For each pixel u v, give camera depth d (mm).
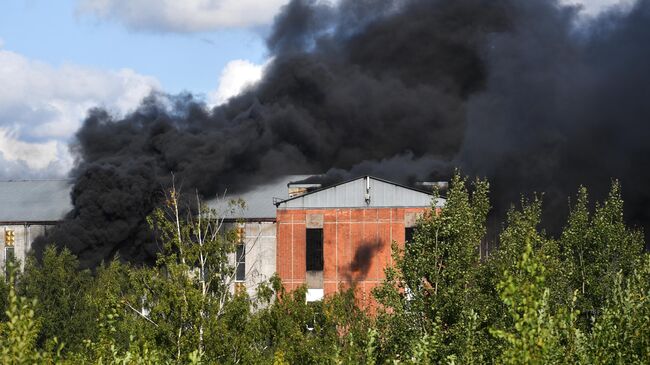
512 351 17156
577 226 49375
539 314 17312
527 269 17328
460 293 33062
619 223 48812
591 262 48438
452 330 31484
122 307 35094
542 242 43812
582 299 43844
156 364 24578
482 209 44156
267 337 37531
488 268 39625
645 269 22672
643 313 21031
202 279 37188
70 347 53688
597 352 20484
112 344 25844
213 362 32375
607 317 21109
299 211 78500
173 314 34344
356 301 50656
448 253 34250
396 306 33469
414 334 32281
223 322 34125
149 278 35375
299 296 39688
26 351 18219
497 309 35344
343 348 37531
